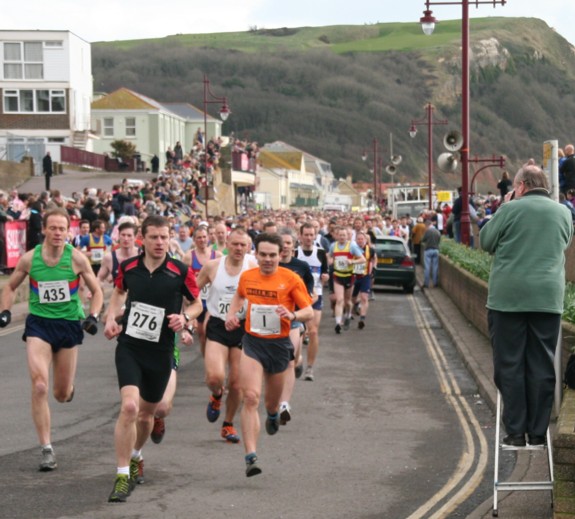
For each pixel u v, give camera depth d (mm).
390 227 49406
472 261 25828
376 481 9797
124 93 97750
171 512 8617
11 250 29844
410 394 14969
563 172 22172
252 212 59938
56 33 71812
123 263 9414
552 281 8500
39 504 8812
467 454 11000
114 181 62250
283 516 8539
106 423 12430
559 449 7270
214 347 11555
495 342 8703
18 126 72062
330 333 22906
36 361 10250
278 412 10492
